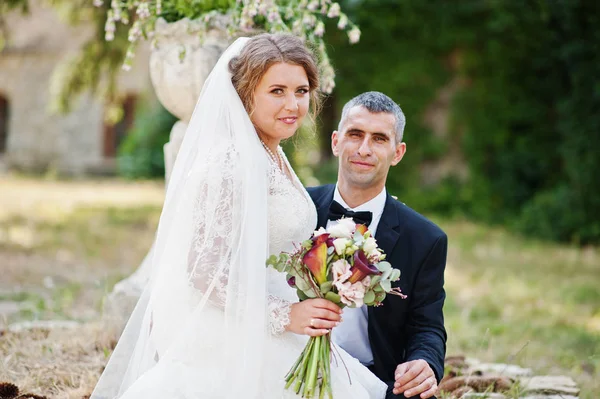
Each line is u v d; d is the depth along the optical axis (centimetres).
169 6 406
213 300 274
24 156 2209
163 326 284
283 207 286
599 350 548
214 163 274
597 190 1130
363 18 1289
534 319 685
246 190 271
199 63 395
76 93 912
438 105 1330
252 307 268
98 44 853
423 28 1299
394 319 322
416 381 285
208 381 270
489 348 514
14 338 438
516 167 1314
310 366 268
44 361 399
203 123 287
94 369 388
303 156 1152
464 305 727
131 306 421
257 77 280
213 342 274
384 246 323
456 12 1287
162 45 407
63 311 573
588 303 764
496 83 1310
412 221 326
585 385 454
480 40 1300
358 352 336
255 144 281
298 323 268
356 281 259
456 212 1306
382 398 304
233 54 296
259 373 268
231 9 405
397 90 1315
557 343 595
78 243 1015
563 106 1162
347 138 325
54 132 2188
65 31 2114
